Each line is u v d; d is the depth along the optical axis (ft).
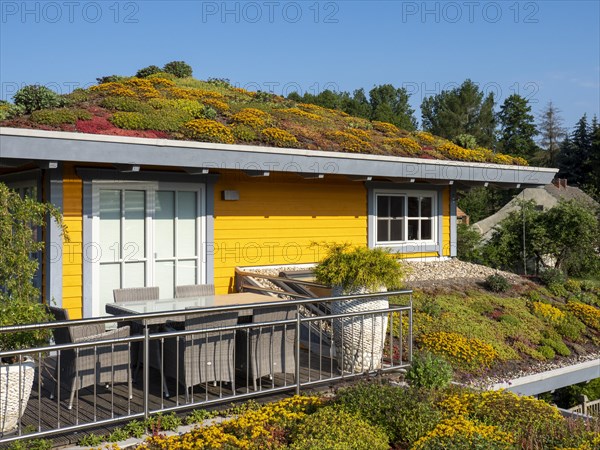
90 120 33.53
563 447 15.81
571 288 44.29
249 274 34.58
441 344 28.58
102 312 30.66
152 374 23.04
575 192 123.95
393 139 48.34
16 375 16.30
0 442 15.07
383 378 23.11
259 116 44.34
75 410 18.62
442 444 14.79
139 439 16.52
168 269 33.12
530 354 31.12
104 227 30.68
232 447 15.21
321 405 18.92
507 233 70.79
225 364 20.27
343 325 24.25
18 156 25.16
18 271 21.02
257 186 36.99
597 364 32.48
